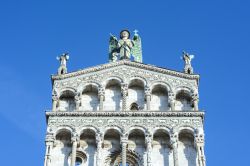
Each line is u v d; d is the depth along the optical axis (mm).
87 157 51406
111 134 52312
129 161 51344
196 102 54188
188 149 51750
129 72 56531
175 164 50156
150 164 50562
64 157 51375
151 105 54781
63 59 57750
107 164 50906
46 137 51500
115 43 61281
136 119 52656
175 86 55406
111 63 57031
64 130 52156
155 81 55875
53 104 53906
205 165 50094
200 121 52531
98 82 55781
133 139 52312
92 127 52188
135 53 60938
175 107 54500
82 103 54875
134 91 55938
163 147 51781
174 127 52156
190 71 56344
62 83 55531
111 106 54781
